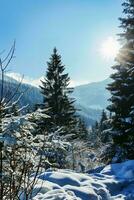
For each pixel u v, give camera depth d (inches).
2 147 165.6
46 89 1497.3
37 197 251.4
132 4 987.9
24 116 170.2
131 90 1003.3
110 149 1015.6
